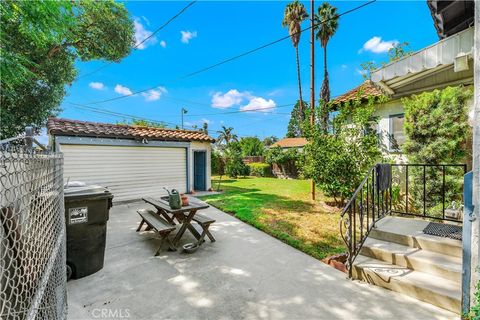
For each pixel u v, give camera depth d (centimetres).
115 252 396
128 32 1152
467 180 213
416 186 553
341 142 673
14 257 124
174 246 403
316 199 844
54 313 190
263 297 266
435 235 324
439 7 320
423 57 315
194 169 1155
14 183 119
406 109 573
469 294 213
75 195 307
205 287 288
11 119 898
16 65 597
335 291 275
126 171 873
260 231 510
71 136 749
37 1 543
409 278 270
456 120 499
